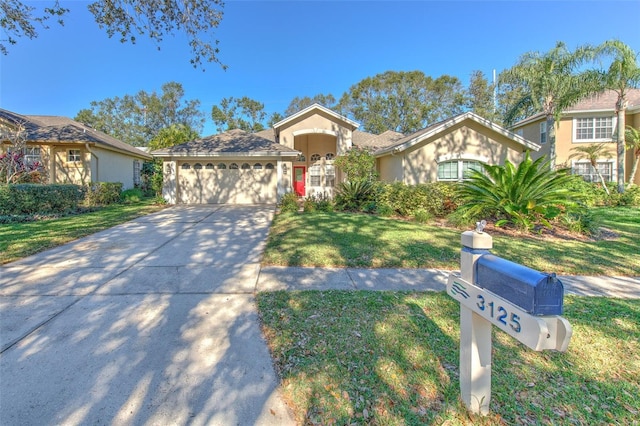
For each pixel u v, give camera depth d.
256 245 7.16
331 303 3.91
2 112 16.81
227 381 2.52
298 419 2.14
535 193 8.34
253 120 44.03
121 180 20.41
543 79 15.11
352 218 10.27
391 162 15.33
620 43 13.84
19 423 2.09
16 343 3.04
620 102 14.97
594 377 2.53
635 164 16.80
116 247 6.91
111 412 2.19
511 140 13.87
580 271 5.29
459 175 13.82
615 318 3.52
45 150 15.95
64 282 4.71
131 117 46.22
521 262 5.67
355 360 2.73
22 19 7.20
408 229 8.45
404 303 3.91
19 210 10.84
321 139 19.19
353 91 41.38
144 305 3.93
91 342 3.07
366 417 2.12
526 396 2.31
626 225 9.55
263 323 3.45
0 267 5.41
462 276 2.15
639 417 2.12
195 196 16.12
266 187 16.31
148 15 7.45
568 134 19.06
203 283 4.71
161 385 2.46
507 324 1.70
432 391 2.36
